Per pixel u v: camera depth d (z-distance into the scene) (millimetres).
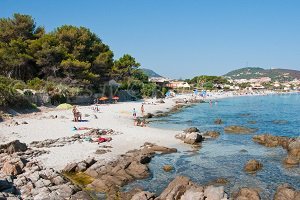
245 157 30594
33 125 44781
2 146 28250
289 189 19969
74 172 24703
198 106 101188
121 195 20469
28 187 20188
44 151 29469
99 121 52594
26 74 85438
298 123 57844
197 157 30484
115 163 26359
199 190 19703
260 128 51062
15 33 88750
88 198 19391
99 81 97625
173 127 50188
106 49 102688
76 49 90188
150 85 133125
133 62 134625
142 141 36250
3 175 21938
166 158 30016
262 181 23547
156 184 22891
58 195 19516
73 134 38906
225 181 23438
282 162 28703
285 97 190000
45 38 85188
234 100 146625
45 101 69562
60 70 86812
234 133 44656
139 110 75875
